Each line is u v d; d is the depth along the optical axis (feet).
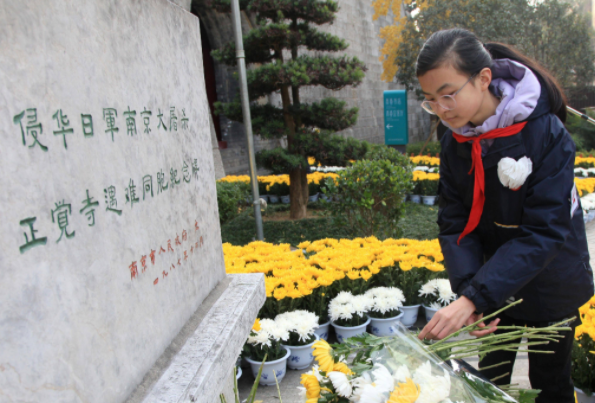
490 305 5.33
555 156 5.42
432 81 5.39
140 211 4.34
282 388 9.44
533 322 6.17
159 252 4.71
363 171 19.97
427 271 12.85
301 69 22.93
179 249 5.28
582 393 7.92
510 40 48.32
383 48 63.72
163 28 5.19
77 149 3.40
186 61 5.90
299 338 9.97
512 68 5.68
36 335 2.83
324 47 25.80
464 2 49.49
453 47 5.24
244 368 10.30
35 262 2.88
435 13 50.96
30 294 2.82
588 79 63.52
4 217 2.68
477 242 6.37
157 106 4.91
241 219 27.25
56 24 3.25
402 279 12.64
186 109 5.80
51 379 2.93
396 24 66.33
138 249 4.24
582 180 28.94
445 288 11.92
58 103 3.21
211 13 37.55
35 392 2.79
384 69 64.23
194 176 5.96
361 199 19.60
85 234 3.42
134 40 4.44
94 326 3.43
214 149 30.55
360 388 4.28
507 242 5.63
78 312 3.25
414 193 32.81
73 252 3.26
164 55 5.18
